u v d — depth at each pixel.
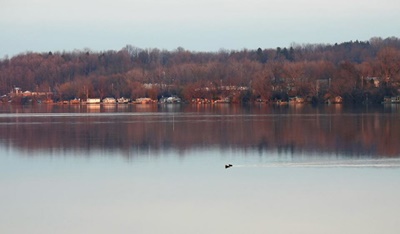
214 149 190.62
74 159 171.75
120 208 114.31
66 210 113.44
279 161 163.88
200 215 109.12
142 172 149.50
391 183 132.88
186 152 184.25
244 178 140.25
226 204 116.25
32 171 152.50
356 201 117.25
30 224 105.19
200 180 138.62
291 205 114.88
